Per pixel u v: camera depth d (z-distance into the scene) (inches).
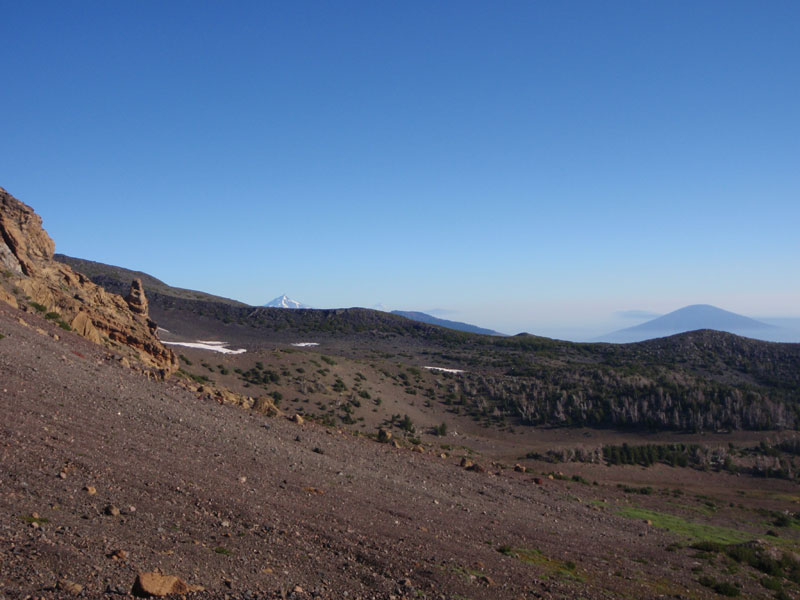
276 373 2733.8
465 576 450.6
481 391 3425.2
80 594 263.7
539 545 668.7
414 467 1020.5
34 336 891.4
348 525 530.9
